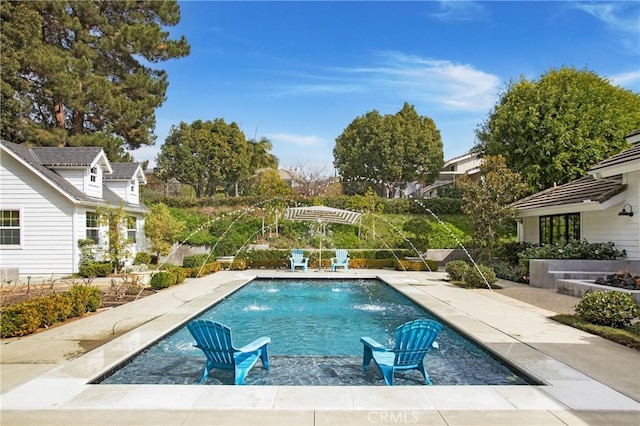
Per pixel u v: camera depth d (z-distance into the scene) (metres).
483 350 6.89
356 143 43.94
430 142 43.31
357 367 6.36
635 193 13.12
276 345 7.80
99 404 4.45
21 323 7.54
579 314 8.62
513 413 4.22
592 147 23.06
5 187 17.88
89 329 8.05
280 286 16.38
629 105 25.83
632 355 6.22
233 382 5.68
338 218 22.72
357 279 18.11
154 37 29.20
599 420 4.06
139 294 12.60
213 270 19.94
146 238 24.89
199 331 5.68
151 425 3.96
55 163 18.91
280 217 27.09
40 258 17.86
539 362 5.89
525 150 24.00
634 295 9.72
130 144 31.30
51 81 25.28
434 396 4.68
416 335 5.66
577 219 16.36
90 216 19.52
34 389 4.90
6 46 23.94
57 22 27.03
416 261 21.61
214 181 42.00
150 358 6.71
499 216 17.81
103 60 29.42
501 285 14.64
